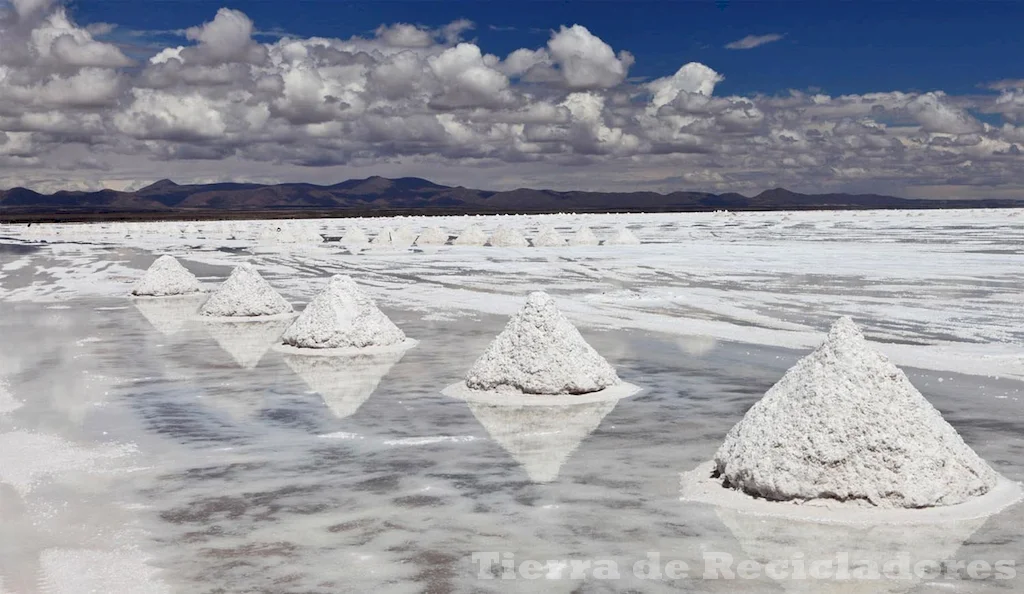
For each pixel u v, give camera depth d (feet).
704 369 38.60
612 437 27.43
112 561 18.01
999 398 31.96
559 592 16.24
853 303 61.98
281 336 50.78
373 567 17.53
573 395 33.60
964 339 45.73
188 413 31.24
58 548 18.72
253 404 32.65
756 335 48.11
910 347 43.01
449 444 26.81
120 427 29.27
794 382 21.98
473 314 59.52
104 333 52.08
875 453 20.47
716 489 21.93
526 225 265.34
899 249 118.73
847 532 18.98
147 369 39.99
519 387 33.83
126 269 106.32
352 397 33.83
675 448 26.03
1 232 264.52
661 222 286.87
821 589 16.21
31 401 33.40
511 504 21.17
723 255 113.91
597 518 20.12
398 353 44.11
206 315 60.23
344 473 23.91
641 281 81.35
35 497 22.12
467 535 19.19
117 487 22.86
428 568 17.43
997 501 20.67
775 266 94.79
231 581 16.94
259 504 21.40
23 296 75.10
